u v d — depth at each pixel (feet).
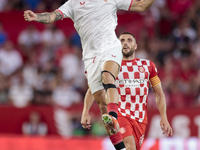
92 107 96.53
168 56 137.28
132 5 47.60
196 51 142.10
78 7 46.70
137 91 61.16
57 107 95.76
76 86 121.39
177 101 113.09
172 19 150.30
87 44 46.73
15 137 78.18
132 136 59.06
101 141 77.10
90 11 46.03
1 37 137.59
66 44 138.41
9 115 94.48
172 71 127.75
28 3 150.10
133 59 63.57
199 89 117.19
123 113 60.18
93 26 45.93
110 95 42.47
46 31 139.74
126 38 62.80
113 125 41.04
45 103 111.96
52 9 150.61
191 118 92.43
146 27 145.07
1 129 93.86
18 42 138.62
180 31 147.84
